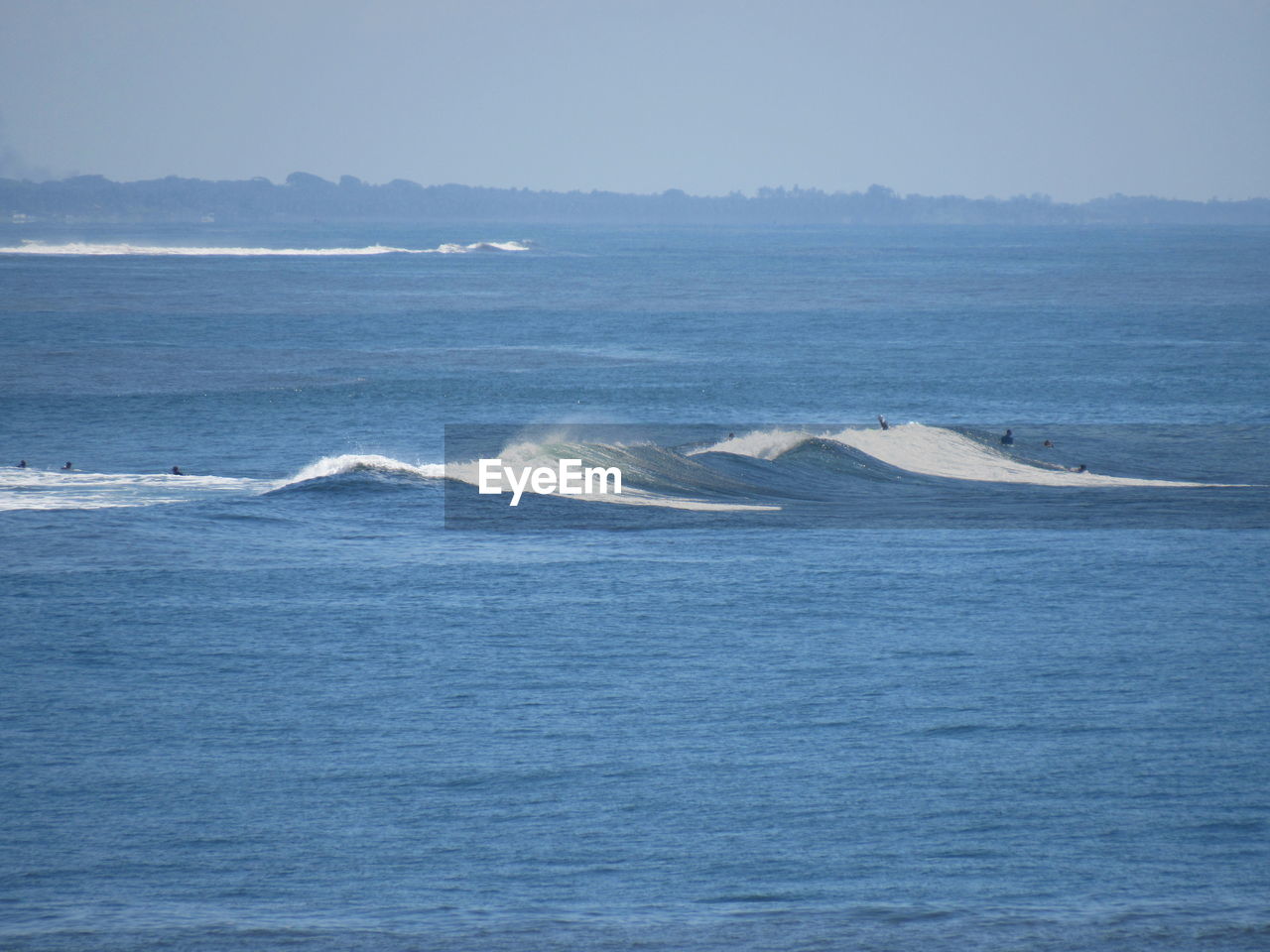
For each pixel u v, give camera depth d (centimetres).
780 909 4900
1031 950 4512
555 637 8881
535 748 6781
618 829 5750
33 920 4812
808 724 7156
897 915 4834
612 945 4569
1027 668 8144
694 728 7062
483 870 5328
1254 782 6269
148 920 4806
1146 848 5528
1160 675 8012
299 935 4650
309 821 5828
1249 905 4922
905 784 6269
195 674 7988
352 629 9019
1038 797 6072
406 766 6506
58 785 6228
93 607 9438
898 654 8481
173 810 5953
